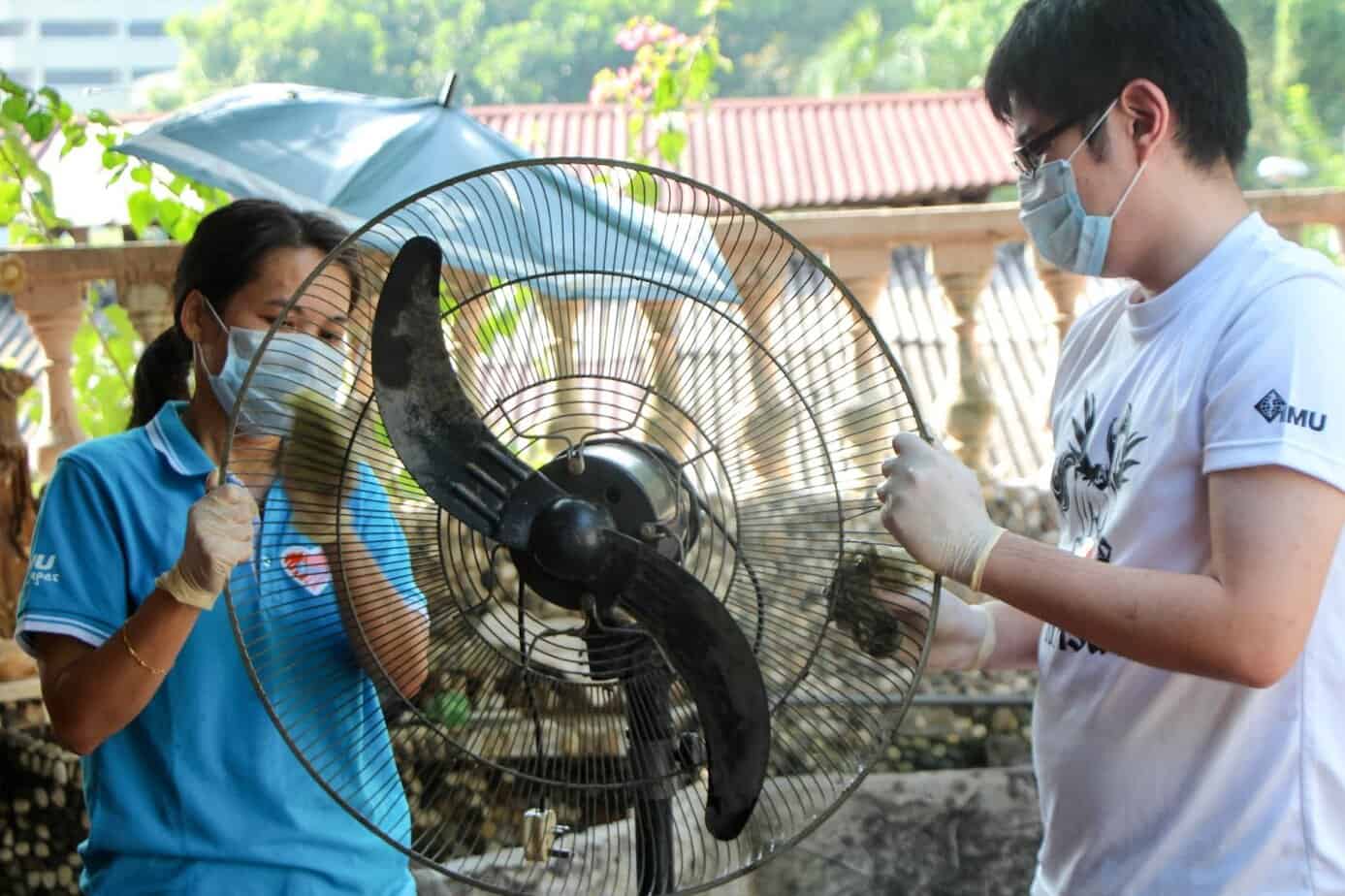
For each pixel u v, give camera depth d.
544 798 1.70
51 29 30.53
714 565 1.94
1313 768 1.67
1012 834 3.21
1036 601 1.62
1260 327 1.61
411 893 1.99
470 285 1.75
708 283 1.66
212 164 3.14
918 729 3.67
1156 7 1.68
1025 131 1.78
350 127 3.31
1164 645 1.58
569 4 20.66
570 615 1.93
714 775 1.57
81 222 4.43
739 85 21.02
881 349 1.61
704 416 1.67
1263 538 1.55
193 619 1.64
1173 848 1.72
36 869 3.34
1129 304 1.85
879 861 3.18
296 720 1.72
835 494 1.67
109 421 4.22
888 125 15.44
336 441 1.66
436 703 1.69
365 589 1.71
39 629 1.77
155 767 1.81
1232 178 1.76
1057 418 1.96
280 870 1.81
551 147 15.09
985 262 4.18
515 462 1.61
